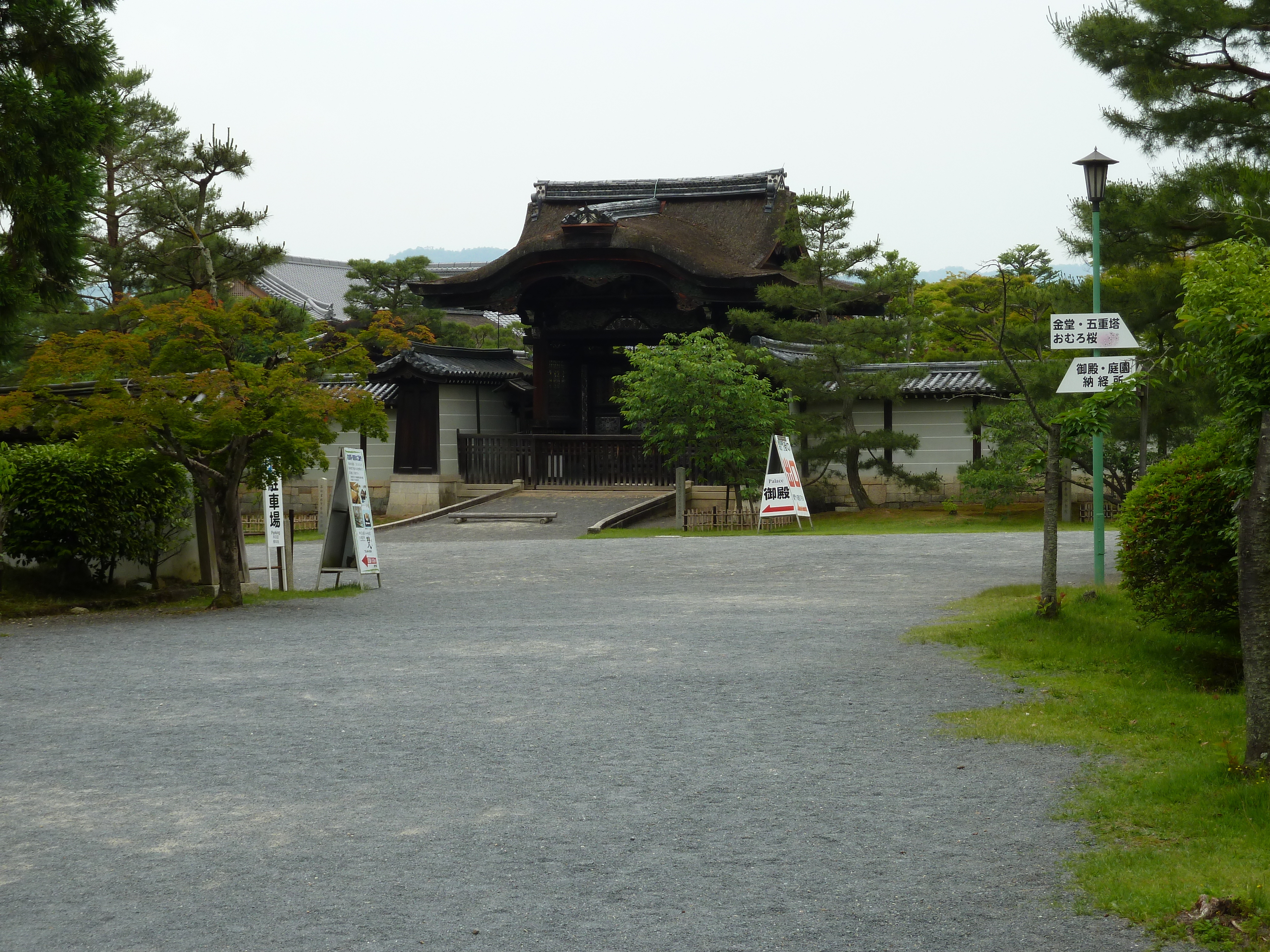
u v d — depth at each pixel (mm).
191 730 8398
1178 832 5715
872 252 32406
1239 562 7363
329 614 14828
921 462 34625
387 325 16906
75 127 18078
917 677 9711
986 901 5020
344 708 9008
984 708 8562
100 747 7969
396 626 13539
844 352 31844
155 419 14992
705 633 12273
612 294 39781
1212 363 9039
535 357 40562
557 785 6844
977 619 12250
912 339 42188
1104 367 13984
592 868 5492
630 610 14383
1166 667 9773
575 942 4695
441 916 4973
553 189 45094
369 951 4645
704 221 42594
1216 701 8508
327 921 4938
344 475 18172
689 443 31281
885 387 32344
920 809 6262
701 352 30891
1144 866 5266
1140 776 6645
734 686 9523
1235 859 5250
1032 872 5316
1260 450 6449
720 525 29125
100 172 19188
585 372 42344
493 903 5098
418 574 20094
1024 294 31656
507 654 11297
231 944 4730
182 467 17312
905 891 5141
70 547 16156
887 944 4629
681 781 6875
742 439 30562
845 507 35094
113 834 6117
